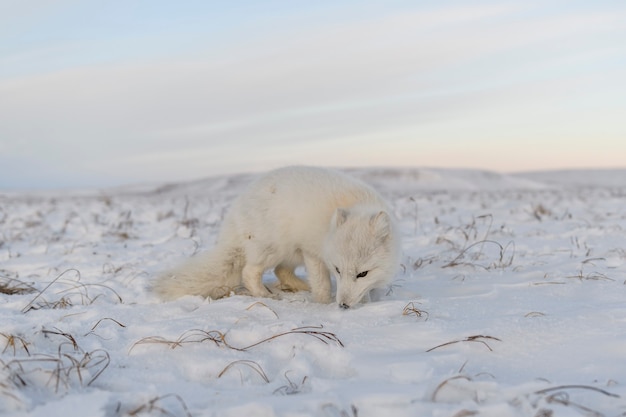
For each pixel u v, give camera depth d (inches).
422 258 87.1
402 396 39.2
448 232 109.4
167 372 45.1
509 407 36.9
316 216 64.8
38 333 49.4
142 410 37.9
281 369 45.4
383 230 61.1
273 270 78.3
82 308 61.9
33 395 40.6
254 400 39.7
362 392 40.1
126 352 49.3
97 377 43.7
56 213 201.6
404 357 46.4
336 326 54.4
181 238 111.1
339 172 70.5
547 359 45.4
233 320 56.9
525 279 71.9
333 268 62.7
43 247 104.1
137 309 62.0
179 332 52.6
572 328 50.2
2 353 45.9
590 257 82.0
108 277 78.0
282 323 54.1
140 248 102.1
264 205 67.1
